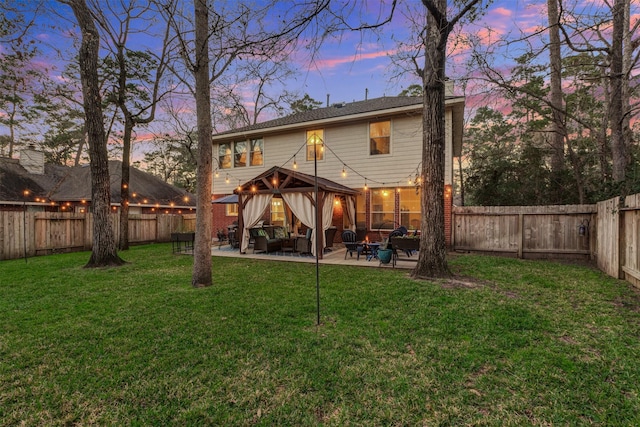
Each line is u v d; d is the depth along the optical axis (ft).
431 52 19.63
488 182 42.42
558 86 37.22
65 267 26.21
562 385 8.27
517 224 29.50
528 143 41.34
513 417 7.10
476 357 9.74
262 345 10.70
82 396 7.98
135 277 21.84
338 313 13.80
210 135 19.70
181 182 105.09
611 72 27.09
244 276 21.68
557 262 26.05
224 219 49.62
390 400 7.73
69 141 77.15
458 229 32.42
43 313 14.16
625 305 14.49
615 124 28.55
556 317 12.98
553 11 26.17
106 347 10.67
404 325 12.30
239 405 7.57
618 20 26.32
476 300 15.30
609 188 25.52
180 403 7.68
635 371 8.86
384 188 37.99
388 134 37.68
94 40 26.27
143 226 48.73
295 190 30.71
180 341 11.12
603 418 7.02
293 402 7.67
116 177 62.28
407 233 34.86
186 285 19.35
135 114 39.73
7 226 31.94
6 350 10.50
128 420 7.11
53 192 58.18
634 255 17.49
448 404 7.57
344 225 41.75
